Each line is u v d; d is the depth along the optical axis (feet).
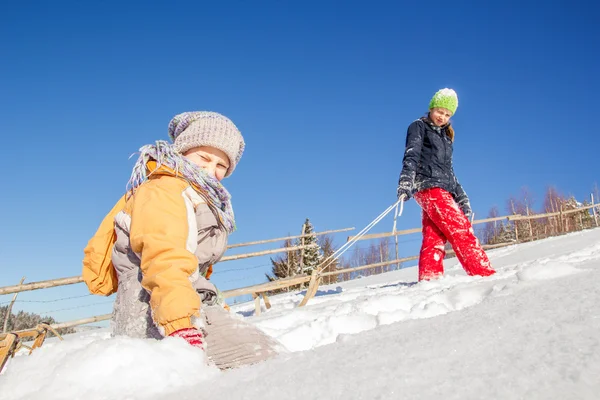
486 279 12.32
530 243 29.07
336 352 3.93
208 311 5.72
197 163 6.73
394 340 4.07
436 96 14.67
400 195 14.28
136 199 5.72
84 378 3.67
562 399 2.53
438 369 3.12
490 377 2.89
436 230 14.60
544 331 3.76
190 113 6.97
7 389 3.71
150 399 3.50
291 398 2.98
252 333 5.52
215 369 4.18
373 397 2.78
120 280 5.97
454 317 5.02
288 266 38.27
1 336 5.72
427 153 14.61
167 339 4.33
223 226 6.45
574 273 8.29
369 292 15.38
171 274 5.11
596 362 2.95
